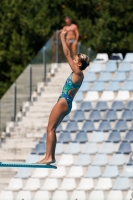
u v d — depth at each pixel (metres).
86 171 68.12
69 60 46.72
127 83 74.62
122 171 67.06
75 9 105.25
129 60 76.50
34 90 76.50
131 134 69.44
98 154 68.69
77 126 71.62
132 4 102.94
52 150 46.38
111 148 68.88
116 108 72.38
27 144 72.25
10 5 104.19
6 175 69.31
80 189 66.94
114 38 102.38
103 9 103.62
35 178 68.25
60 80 77.38
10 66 103.25
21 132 73.31
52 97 76.06
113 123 71.00
